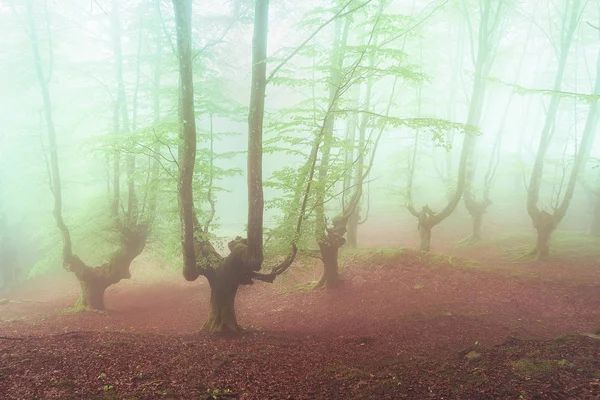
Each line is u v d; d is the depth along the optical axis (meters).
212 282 11.82
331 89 14.05
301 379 7.62
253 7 13.29
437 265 16.58
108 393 6.25
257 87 10.12
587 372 7.02
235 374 7.67
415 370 8.16
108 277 15.89
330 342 10.89
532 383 6.75
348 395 6.83
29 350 8.05
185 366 7.89
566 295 14.02
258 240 10.58
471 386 6.89
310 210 11.69
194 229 11.54
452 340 10.62
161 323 14.47
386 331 11.74
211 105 13.29
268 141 11.34
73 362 7.50
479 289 14.74
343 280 16.62
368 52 11.45
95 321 14.55
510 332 11.12
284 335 11.80
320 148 11.10
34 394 6.00
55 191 14.78
